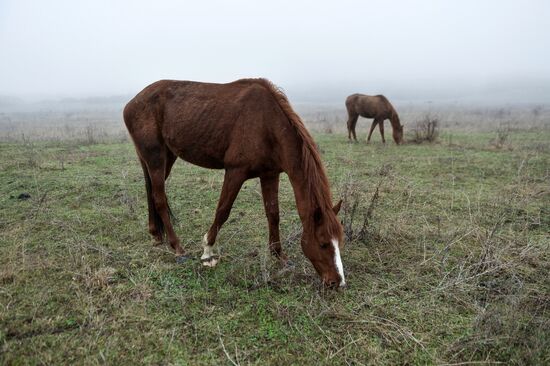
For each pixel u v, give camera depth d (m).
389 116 11.43
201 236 4.38
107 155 8.84
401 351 2.56
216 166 3.93
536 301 3.17
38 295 3.02
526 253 3.82
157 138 3.93
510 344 2.57
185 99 3.76
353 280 3.45
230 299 3.10
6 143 10.59
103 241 4.11
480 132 14.63
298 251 4.05
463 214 5.07
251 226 4.64
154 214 4.06
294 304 3.04
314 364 2.42
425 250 3.89
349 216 4.76
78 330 2.65
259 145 3.44
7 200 5.26
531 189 6.10
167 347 2.52
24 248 3.81
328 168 7.59
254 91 3.51
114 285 3.24
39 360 2.34
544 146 10.14
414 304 3.09
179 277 3.44
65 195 5.55
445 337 2.72
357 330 2.76
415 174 7.25
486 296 3.21
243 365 2.38
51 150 9.27
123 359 2.39
